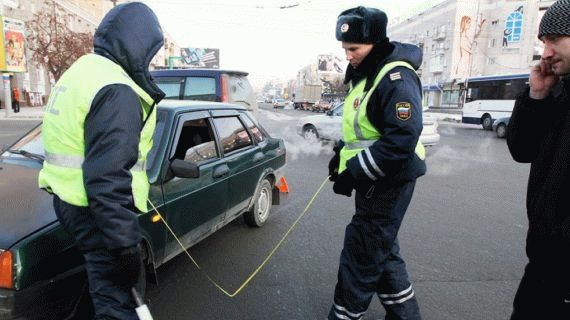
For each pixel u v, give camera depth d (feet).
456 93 158.30
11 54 74.74
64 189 5.69
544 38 4.70
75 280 7.19
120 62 5.91
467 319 9.95
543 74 5.02
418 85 7.19
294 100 201.57
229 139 13.57
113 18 5.82
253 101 31.63
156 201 9.19
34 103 122.62
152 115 6.50
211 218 11.84
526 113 5.26
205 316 9.68
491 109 69.82
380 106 7.10
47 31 107.34
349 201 20.49
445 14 167.94
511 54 150.92
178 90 29.22
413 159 7.48
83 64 5.79
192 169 9.61
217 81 28.35
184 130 11.69
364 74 7.43
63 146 5.64
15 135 45.91
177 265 12.42
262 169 15.48
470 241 15.23
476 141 54.29
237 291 10.87
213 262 12.69
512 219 18.17
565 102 4.83
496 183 26.21
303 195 21.52
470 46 161.38
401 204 7.61
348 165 7.27
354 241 7.77
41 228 7.05
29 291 6.59
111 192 5.31
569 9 4.39
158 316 9.61
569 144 4.46
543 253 4.74
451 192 23.32
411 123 6.72
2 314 6.44
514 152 5.61
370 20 6.98
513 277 12.26
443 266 12.91
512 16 148.66
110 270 5.99
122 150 5.38
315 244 14.43
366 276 7.75
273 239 14.79
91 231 5.88
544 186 4.70
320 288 11.25
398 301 8.36
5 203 7.83
